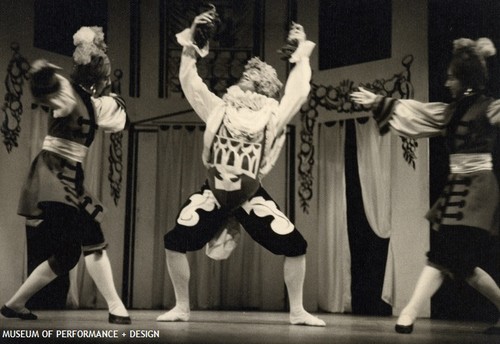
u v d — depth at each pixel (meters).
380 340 4.26
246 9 8.70
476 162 4.93
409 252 7.73
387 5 8.04
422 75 7.73
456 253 4.84
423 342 4.17
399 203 7.85
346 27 8.33
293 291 5.44
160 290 8.59
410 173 7.80
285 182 8.59
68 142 5.07
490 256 6.72
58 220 4.96
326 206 8.35
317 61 8.51
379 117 5.24
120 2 8.71
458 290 7.20
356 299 8.07
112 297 5.15
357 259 8.12
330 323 5.98
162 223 8.65
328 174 8.36
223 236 5.55
